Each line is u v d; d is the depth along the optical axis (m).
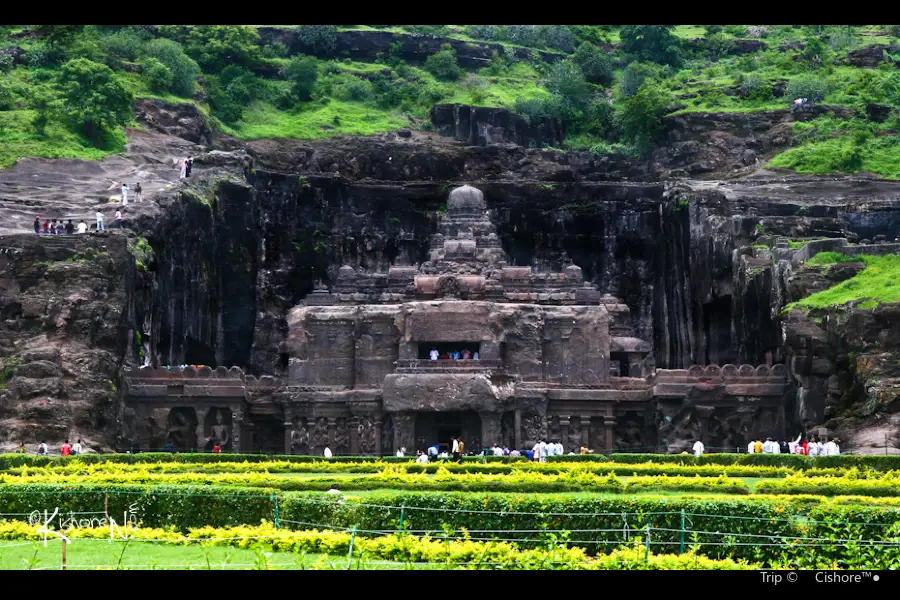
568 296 122.81
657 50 188.88
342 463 89.00
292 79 167.75
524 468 85.19
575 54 184.25
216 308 131.62
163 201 122.50
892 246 115.69
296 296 139.25
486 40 188.00
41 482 68.12
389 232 143.38
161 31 169.75
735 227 130.75
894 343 103.81
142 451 111.06
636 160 160.50
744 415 114.50
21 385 100.00
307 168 150.88
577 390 117.81
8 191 127.56
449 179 151.25
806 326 108.88
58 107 140.50
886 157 151.25
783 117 161.12
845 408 105.00
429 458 106.56
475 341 118.81
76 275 105.69
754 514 55.47
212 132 151.75
